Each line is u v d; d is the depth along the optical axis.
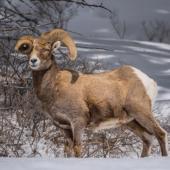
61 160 24.36
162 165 23.45
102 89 31.39
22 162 23.80
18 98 38.88
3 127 36.06
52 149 35.34
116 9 93.06
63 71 31.58
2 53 41.88
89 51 59.06
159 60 59.88
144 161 24.19
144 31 88.62
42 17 48.09
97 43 64.56
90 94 31.25
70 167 23.00
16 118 38.31
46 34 31.08
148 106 31.72
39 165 23.25
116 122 31.98
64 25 75.19
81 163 23.72
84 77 31.56
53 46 30.98
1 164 23.39
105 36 86.31
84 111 31.12
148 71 56.28
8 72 41.88
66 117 31.22
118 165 23.39
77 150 30.98
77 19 89.44
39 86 31.25
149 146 32.34
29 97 38.38
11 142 34.91
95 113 31.44
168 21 91.38
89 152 34.94
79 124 31.08
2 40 43.53
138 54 60.78
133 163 23.80
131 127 32.47
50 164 23.45
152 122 31.56
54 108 31.30
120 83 31.75
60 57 44.72
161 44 69.88
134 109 31.53
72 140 31.72
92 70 44.12
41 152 35.12
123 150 36.34
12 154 34.38
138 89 31.67
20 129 37.19
